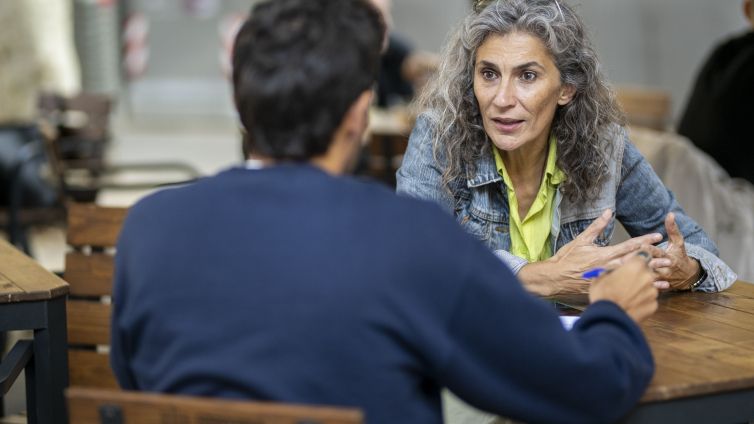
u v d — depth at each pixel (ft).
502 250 11.66
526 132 11.10
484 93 11.19
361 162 26.68
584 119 11.51
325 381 6.84
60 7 41.01
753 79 22.77
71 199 26.99
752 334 9.93
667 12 52.19
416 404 7.13
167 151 55.31
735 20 47.85
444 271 7.00
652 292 8.54
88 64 59.06
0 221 26.61
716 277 11.62
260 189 7.20
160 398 6.70
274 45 7.27
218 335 6.99
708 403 8.50
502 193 11.84
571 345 7.36
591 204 11.91
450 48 11.68
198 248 7.17
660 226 12.34
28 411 11.78
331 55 7.25
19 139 28.71
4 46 39.93
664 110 27.53
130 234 7.60
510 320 7.14
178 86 63.82
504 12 11.10
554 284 10.78
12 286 11.37
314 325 6.83
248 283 6.98
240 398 6.88
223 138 61.52
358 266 6.88
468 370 7.14
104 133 32.73
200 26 63.62
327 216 7.03
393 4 61.36
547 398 7.35
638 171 12.18
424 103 12.09
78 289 14.15
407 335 6.90
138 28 62.95
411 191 11.82
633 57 53.83
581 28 11.30
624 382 7.62
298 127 7.28
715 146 23.25
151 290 7.29
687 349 9.39
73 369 14.07
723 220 19.65
